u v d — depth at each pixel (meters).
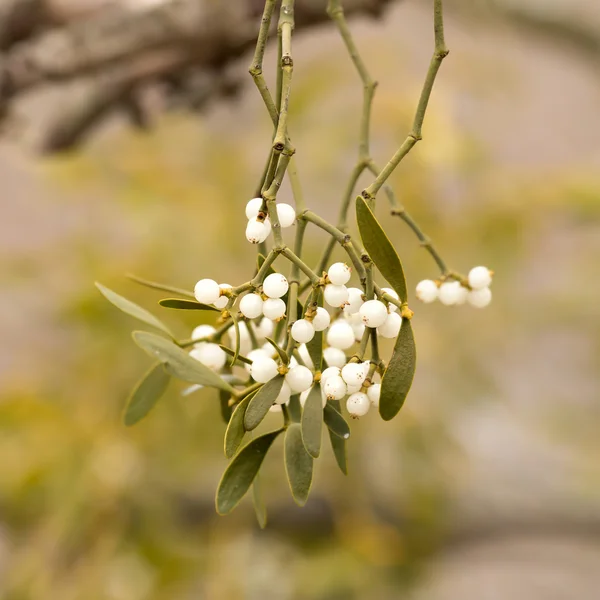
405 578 2.29
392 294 0.95
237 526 2.17
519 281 2.24
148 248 2.04
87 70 1.33
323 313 0.92
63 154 1.55
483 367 2.25
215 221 2.13
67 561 1.93
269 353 0.95
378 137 2.14
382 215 2.08
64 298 2.00
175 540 2.07
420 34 2.60
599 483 2.46
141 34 1.28
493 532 2.48
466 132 2.24
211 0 1.23
